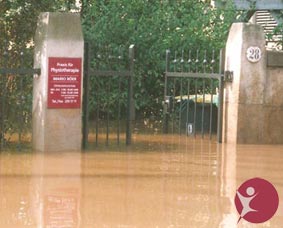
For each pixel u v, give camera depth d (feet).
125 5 65.77
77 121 47.37
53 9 52.47
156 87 64.75
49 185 36.11
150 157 45.65
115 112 64.08
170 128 59.67
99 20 64.59
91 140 52.75
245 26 53.36
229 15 66.85
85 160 43.73
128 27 64.69
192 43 64.34
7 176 38.09
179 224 29.53
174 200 33.55
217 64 63.21
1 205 31.94
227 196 34.55
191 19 66.08
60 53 46.62
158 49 64.34
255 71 53.42
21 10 51.19
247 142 53.52
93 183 36.88
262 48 53.57
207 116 58.54
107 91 61.21
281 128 54.34
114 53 59.93
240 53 53.21
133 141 52.90
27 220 29.66
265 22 78.64
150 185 36.76
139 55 64.18
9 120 49.03
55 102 46.55
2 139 47.70
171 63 61.87
